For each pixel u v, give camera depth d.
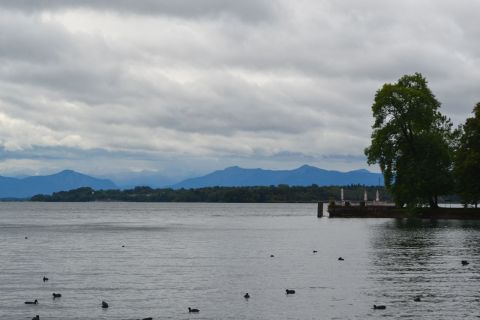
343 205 144.38
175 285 46.88
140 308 39.06
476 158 112.88
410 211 125.00
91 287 46.22
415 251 67.38
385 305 39.12
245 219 174.88
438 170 120.75
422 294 42.44
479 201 124.44
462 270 52.97
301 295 42.50
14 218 191.12
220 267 56.97
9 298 42.22
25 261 62.34
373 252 67.06
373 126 124.62
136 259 63.91
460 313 37.00
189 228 125.75
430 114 121.19
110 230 119.00
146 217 199.88
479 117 115.44
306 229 112.62
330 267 55.81
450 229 99.06
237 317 36.69
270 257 64.75
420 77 125.69
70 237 98.44
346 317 36.31
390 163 123.12
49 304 40.28
